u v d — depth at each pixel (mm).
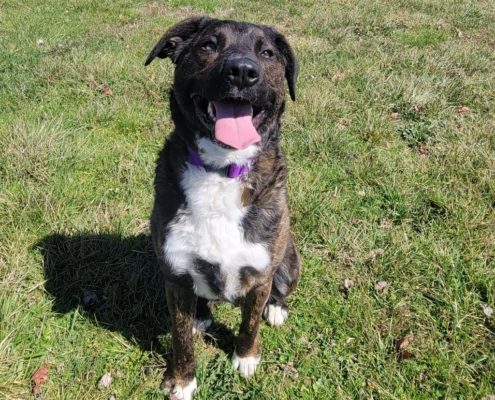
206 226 778
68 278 1043
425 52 2293
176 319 836
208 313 1004
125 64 1936
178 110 819
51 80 1816
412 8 3117
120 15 2859
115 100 1696
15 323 899
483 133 1566
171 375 890
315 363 924
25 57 2025
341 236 1188
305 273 1105
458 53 2234
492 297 1021
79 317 964
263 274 825
